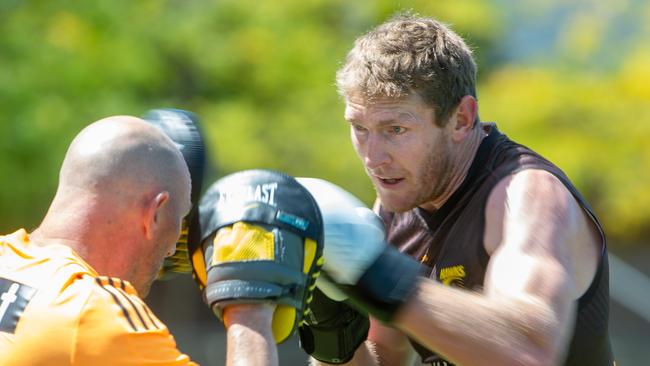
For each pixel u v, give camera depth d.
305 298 7.67
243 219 7.51
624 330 39.34
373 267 7.89
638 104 32.09
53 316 7.40
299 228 7.57
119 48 27.88
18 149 27.14
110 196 7.80
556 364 7.50
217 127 28.23
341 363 9.55
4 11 28.34
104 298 7.52
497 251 8.27
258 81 29.44
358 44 9.08
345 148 28.75
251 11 29.36
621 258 39.38
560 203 8.41
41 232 7.98
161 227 7.93
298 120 29.08
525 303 7.52
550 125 31.64
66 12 28.27
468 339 7.43
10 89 27.16
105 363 7.34
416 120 8.76
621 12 34.34
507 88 31.61
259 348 7.18
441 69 8.77
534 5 35.09
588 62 33.50
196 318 38.06
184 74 30.09
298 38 29.19
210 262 7.50
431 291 7.69
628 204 32.69
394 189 9.05
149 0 28.89
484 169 9.05
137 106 27.94
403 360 10.42
